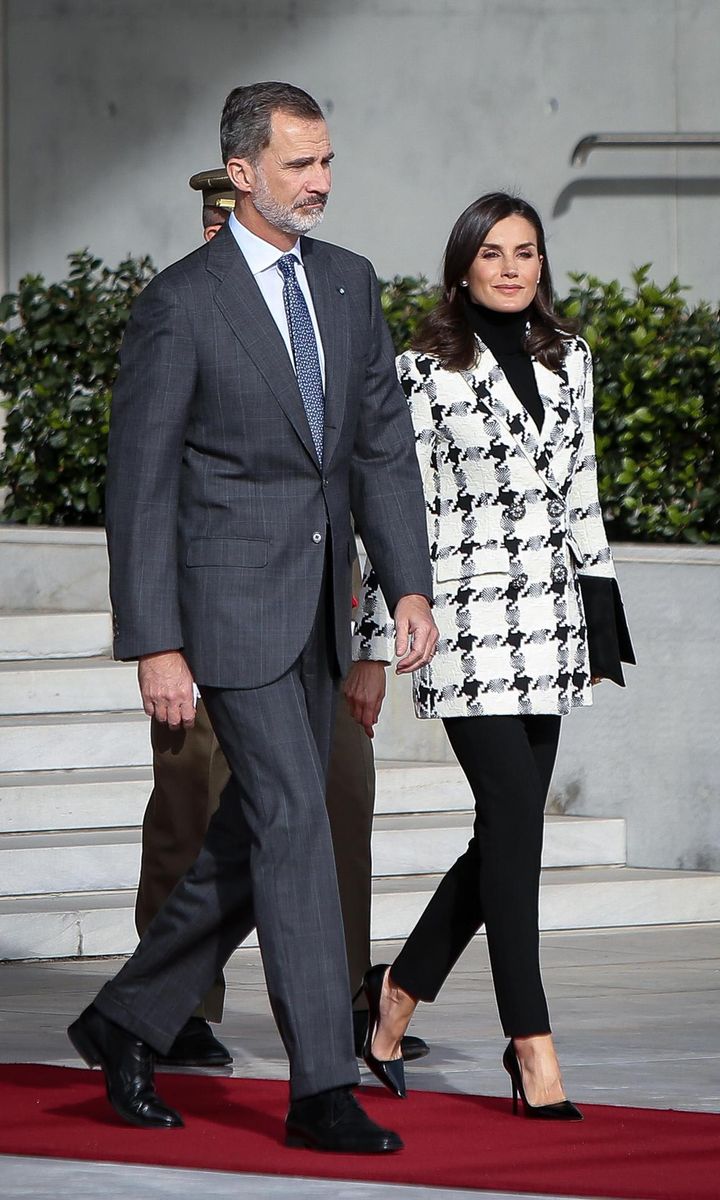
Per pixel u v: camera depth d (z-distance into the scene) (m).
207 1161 10.16
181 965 10.98
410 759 19.88
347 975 10.49
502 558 11.50
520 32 26.05
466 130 26.25
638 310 20.11
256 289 10.80
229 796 10.95
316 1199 9.47
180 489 10.89
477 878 11.47
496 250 11.51
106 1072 11.02
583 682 11.62
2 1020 13.90
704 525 19.77
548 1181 9.73
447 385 11.57
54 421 21.98
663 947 17.00
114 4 27.45
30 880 17.00
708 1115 11.13
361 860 12.84
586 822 18.75
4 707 19.45
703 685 18.61
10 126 27.94
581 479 11.83
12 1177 9.90
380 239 26.58
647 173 25.77
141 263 23.19
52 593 21.50
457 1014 14.23
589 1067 12.50
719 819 18.58
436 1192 9.62
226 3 27.03
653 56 25.67
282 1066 12.55
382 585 11.20
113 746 18.98
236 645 10.62
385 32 26.47
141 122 27.44
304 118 10.66
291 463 10.77
